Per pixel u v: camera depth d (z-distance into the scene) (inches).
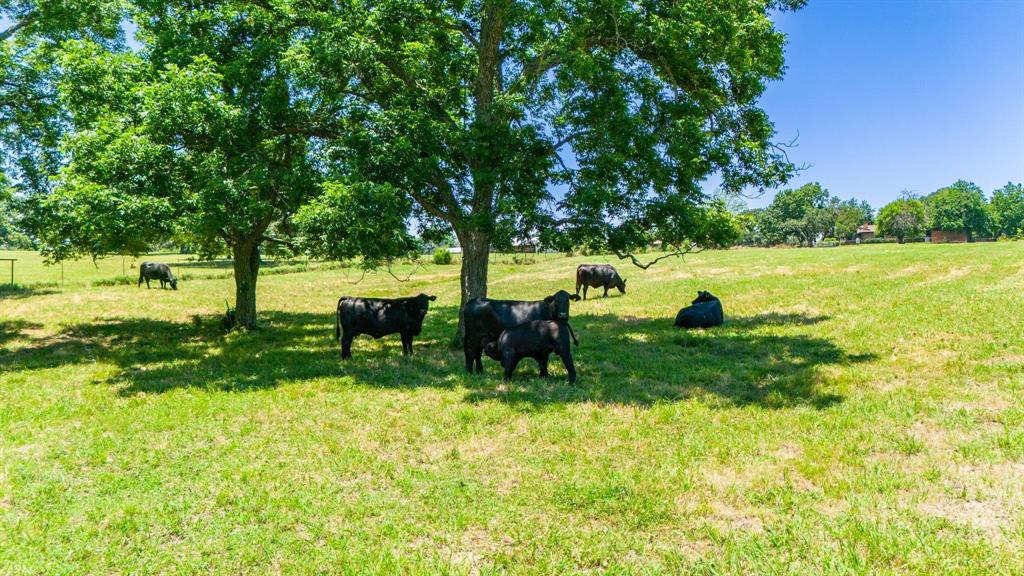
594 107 472.7
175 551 182.4
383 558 173.5
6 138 645.9
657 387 366.9
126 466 253.0
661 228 509.4
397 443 275.7
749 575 160.9
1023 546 165.9
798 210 4306.1
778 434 268.5
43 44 609.6
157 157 454.0
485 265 551.2
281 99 513.0
